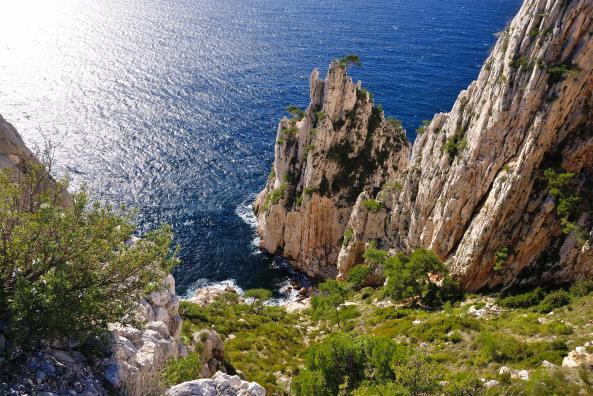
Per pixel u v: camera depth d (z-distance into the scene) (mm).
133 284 24438
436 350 48125
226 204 115500
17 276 20000
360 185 98875
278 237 103062
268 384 48312
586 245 53906
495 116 60469
